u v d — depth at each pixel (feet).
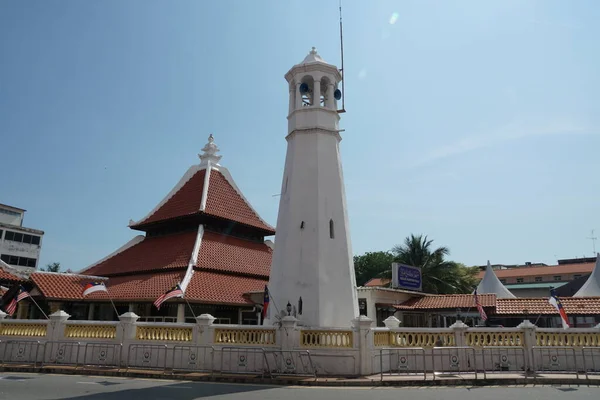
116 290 94.43
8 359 72.64
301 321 72.64
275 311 75.97
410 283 114.11
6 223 208.74
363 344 63.05
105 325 71.00
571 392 49.39
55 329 72.18
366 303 100.73
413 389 52.37
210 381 59.00
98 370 63.82
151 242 115.96
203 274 95.25
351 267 79.15
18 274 95.45
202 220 109.09
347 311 75.15
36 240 212.02
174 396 45.65
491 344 68.18
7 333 75.31
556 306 72.79
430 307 102.99
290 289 75.05
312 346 63.67
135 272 102.01
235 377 59.00
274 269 79.46
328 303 73.72
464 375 60.64
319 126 83.10
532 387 53.78
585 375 59.36
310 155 81.82
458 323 68.90
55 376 61.11
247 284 100.42
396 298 108.37
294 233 77.87
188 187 121.08
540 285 244.22
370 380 57.21
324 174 80.89
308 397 45.68
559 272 262.47
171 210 115.55
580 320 91.66
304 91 85.97
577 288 151.23
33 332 73.82
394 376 60.64
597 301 89.71
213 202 113.39
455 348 64.95
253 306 94.58
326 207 79.00
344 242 78.79
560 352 66.28
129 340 68.64
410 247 182.09
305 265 75.46
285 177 83.76
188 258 97.19
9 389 48.60
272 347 63.98
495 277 146.82
